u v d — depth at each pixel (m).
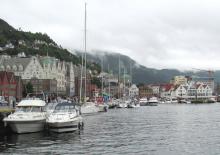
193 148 39.88
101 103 128.12
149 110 139.62
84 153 36.44
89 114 98.06
